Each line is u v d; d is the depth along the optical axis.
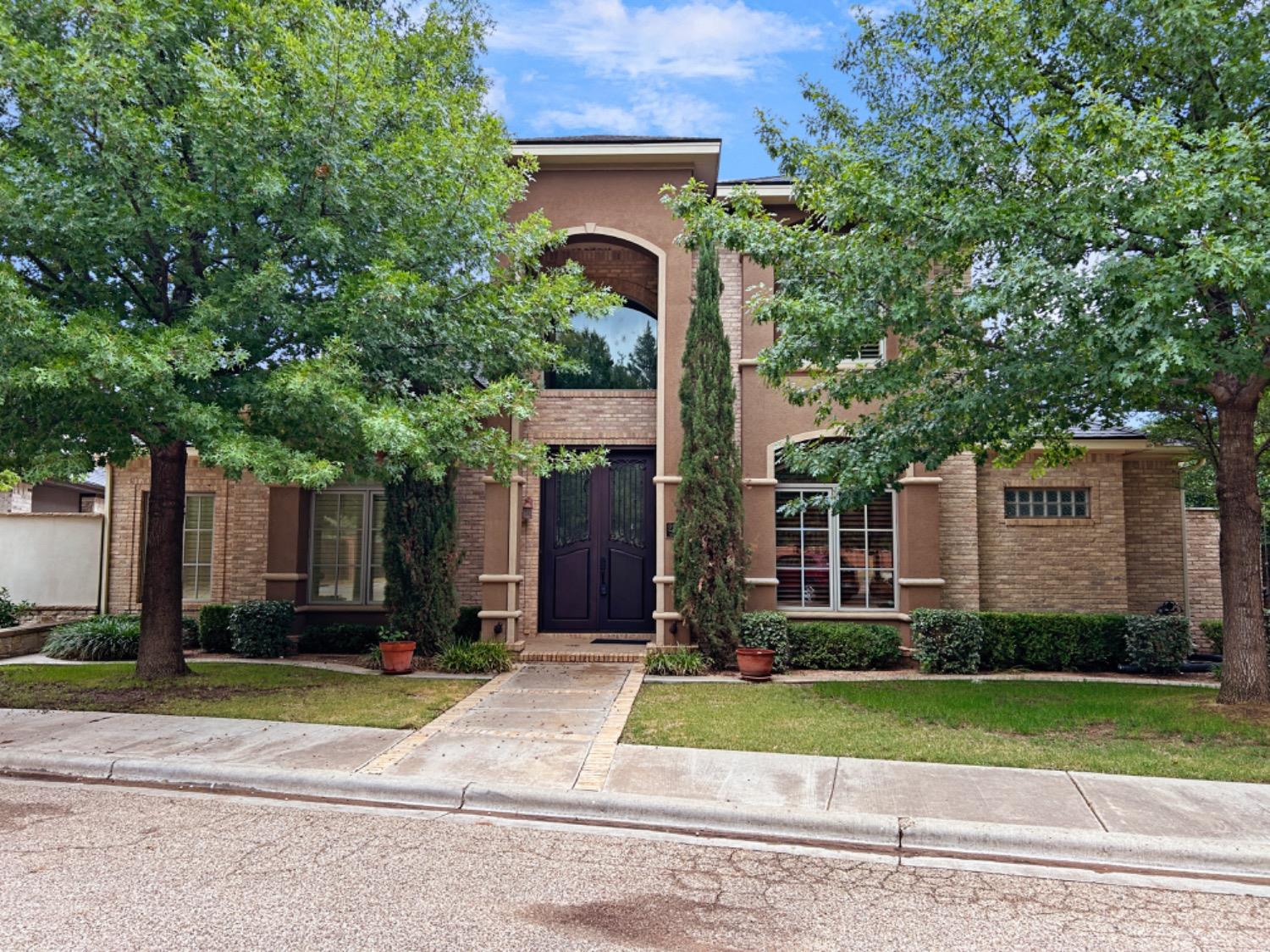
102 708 8.81
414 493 11.91
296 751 7.21
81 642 12.43
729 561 11.53
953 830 5.50
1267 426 11.02
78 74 7.09
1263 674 8.81
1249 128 7.46
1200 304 7.79
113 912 4.22
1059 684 10.49
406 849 5.29
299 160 8.26
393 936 4.02
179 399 7.58
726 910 4.45
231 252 8.63
